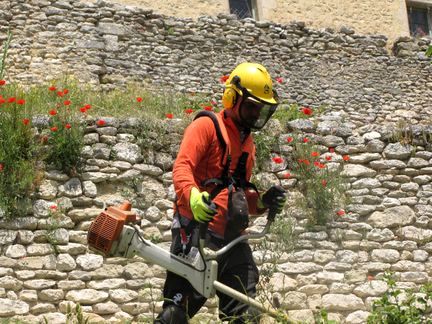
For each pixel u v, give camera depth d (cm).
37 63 1243
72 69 1259
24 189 696
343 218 774
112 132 746
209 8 1634
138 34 1337
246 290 468
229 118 482
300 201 771
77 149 725
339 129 811
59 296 673
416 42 1608
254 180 768
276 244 741
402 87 1560
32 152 716
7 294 661
